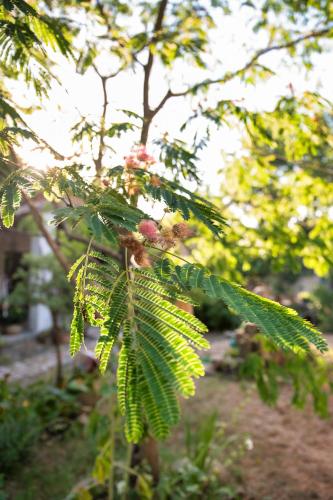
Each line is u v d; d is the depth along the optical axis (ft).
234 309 2.73
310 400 20.62
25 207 16.60
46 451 15.02
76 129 5.41
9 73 5.58
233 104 7.89
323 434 17.26
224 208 11.54
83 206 3.03
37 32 5.11
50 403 17.54
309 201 11.83
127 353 2.79
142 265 3.18
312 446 16.30
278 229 11.41
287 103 8.66
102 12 8.39
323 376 10.69
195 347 2.76
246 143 10.92
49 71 4.88
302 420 18.51
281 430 17.56
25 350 29.66
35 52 5.20
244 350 24.06
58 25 5.97
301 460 15.24
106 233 2.72
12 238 25.62
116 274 3.14
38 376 24.11
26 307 34.37
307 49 9.95
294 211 11.93
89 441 14.93
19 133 3.84
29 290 20.98
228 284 3.03
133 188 3.83
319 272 11.78
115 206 3.04
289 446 16.22
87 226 2.70
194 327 2.86
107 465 10.11
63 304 20.54
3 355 28.17
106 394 10.25
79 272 3.06
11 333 32.58
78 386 18.25
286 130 9.93
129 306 2.94
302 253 11.69
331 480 13.97
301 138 9.93
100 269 3.14
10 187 3.23
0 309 32.81
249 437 16.84
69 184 3.27
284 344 2.62
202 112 7.73
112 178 3.86
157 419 2.63
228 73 9.10
